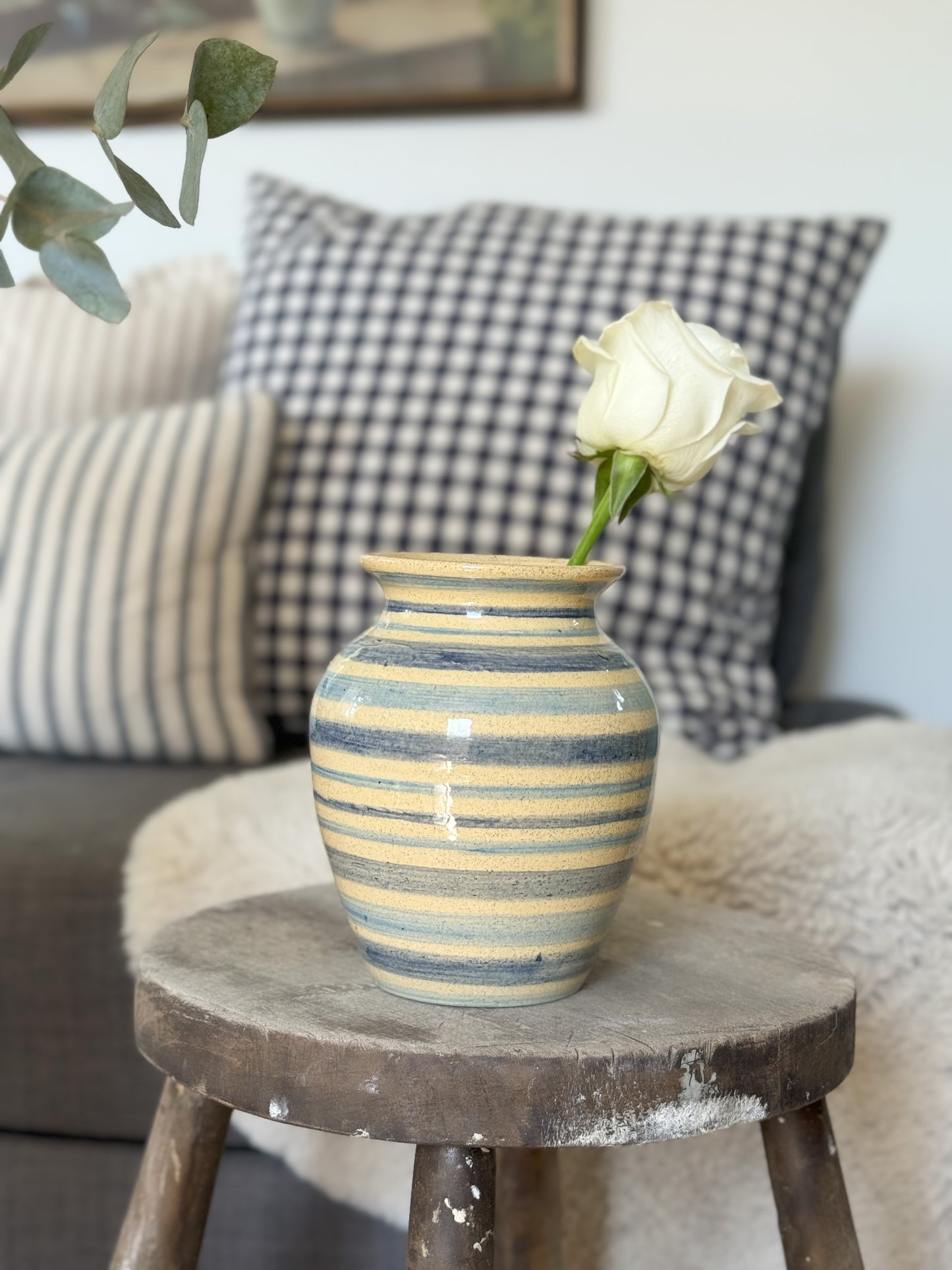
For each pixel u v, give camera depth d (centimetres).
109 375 146
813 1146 64
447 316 139
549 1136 52
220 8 171
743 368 61
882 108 164
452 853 57
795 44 165
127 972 94
